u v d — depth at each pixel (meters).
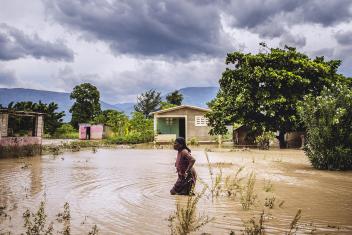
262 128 29.05
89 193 8.96
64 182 10.71
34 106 52.09
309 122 15.09
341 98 14.61
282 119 28.38
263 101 28.64
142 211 7.06
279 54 29.97
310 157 14.80
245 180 11.27
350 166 14.04
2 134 19.83
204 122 39.22
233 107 30.53
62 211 7.10
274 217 6.68
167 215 6.75
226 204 7.72
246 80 29.69
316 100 15.32
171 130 44.66
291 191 9.37
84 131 56.03
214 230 5.84
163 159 18.88
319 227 6.05
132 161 17.69
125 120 50.81
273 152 24.05
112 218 6.53
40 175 12.27
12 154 19.66
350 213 7.01
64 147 29.44
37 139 22.00
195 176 8.89
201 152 23.97
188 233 5.64
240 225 6.13
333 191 9.40
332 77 30.48
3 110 19.64
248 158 19.23
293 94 29.08
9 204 7.72
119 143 38.66
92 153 23.55
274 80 28.62
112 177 11.80
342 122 14.34
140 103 86.25
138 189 9.53
